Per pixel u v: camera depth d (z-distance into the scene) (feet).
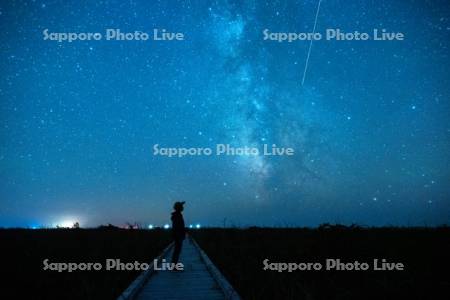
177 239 32.81
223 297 21.27
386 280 22.90
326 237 34.45
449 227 53.26
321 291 21.47
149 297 21.33
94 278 26.08
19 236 62.28
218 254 40.93
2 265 31.94
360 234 35.73
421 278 23.52
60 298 21.54
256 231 76.07
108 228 85.66
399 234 48.60
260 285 22.89
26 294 22.53
